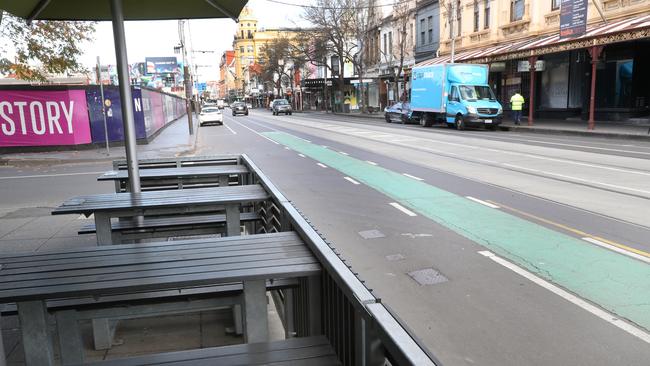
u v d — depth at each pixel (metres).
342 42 50.75
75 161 18.05
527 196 9.47
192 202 4.70
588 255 6.05
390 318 1.75
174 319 4.57
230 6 5.49
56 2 5.44
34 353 2.79
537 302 4.73
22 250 6.67
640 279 5.27
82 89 21.50
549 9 28.73
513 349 3.88
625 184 10.38
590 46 21.67
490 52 29.36
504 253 6.17
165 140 26.38
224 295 3.05
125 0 5.44
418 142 20.45
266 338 2.94
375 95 58.09
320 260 2.70
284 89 108.50
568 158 14.40
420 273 5.52
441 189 10.36
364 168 13.66
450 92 27.70
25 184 13.20
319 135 26.38
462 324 4.31
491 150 16.88
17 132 20.55
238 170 6.66
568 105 28.70
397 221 7.82
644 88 24.77
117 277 2.78
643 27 18.81
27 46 19.33
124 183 7.15
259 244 3.26
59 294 2.59
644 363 3.66
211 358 2.39
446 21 40.22
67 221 8.47
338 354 2.38
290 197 9.83
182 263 2.96
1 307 3.13
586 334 4.10
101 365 2.36
